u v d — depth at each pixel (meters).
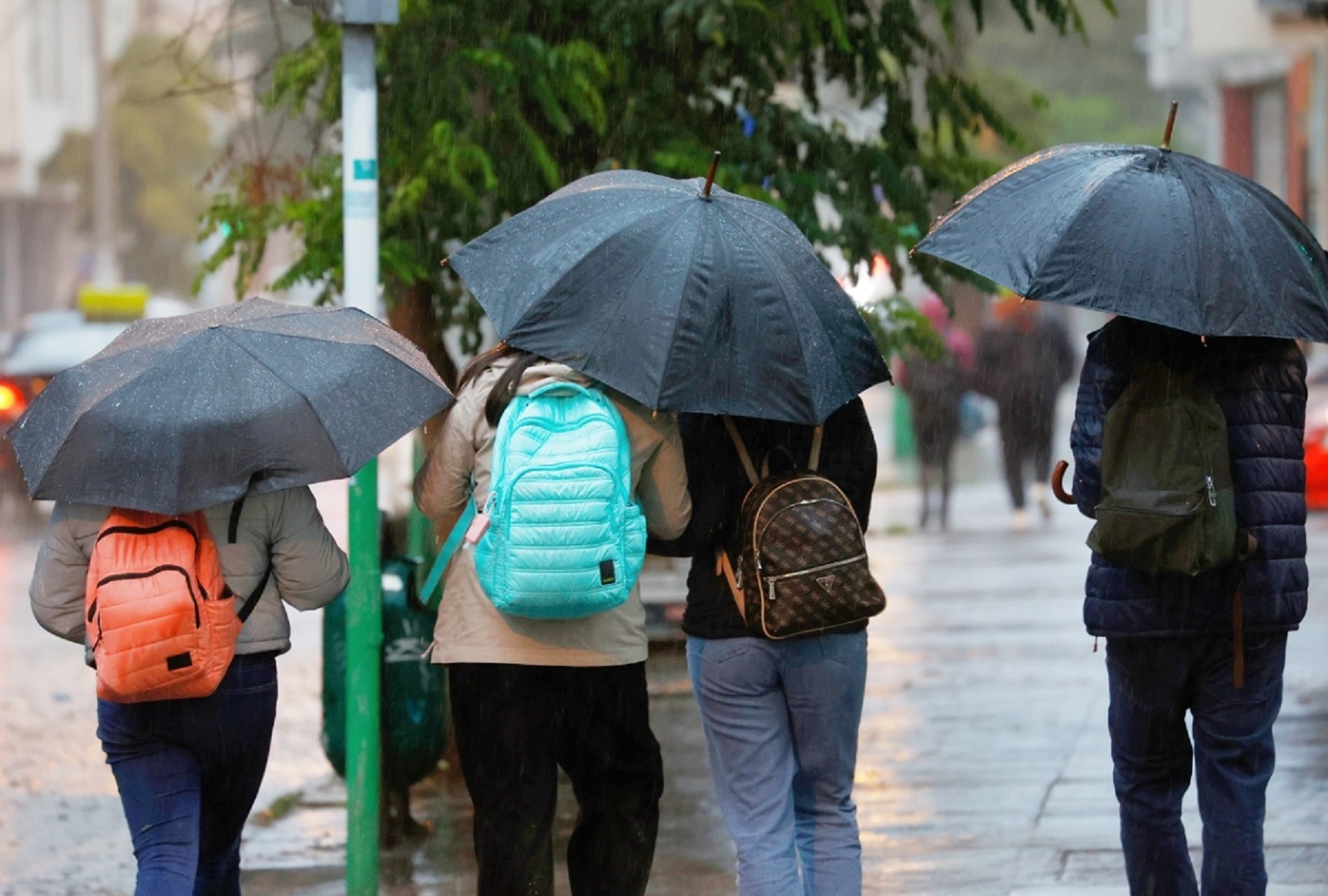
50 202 177.00
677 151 23.30
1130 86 158.62
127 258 170.62
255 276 25.91
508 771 15.84
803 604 15.29
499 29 23.03
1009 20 26.92
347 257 18.02
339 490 78.00
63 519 14.77
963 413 85.94
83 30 176.00
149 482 14.09
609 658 15.69
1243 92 124.50
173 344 14.79
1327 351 70.69
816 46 24.14
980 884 20.80
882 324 25.19
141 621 14.06
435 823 23.73
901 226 24.80
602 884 16.66
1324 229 102.19
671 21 22.56
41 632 40.94
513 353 15.88
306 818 24.95
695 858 22.27
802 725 15.99
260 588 15.03
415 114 22.89
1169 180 16.06
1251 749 16.16
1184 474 15.35
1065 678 33.75
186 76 26.94
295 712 32.47
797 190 24.14
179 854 14.85
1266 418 15.93
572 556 14.85
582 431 15.09
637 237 15.35
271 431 14.30
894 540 59.78
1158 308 15.38
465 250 16.38
